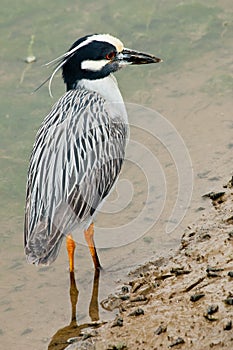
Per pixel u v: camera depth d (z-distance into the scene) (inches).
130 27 751.7
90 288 502.9
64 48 728.3
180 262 496.7
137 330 442.0
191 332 427.5
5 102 679.1
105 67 551.5
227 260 481.7
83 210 508.4
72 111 537.6
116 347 434.0
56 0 799.1
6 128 653.3
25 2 799.7
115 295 490.6
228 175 568.7
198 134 615.5
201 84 673.6
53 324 478.0
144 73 700.0
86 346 442.6
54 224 484.7
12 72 711.1
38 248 472.4
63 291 504.1
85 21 764.6
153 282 485.1
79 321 477.1
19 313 489.1
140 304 468.4
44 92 687.1
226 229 514.3
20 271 522.0
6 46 740.0
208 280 466.6
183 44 727.1
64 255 537.6
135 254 520.4
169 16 765.3
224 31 737.0
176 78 686.5
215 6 773.3
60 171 506.9
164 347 424.2
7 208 576.7
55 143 519.2
